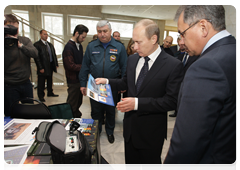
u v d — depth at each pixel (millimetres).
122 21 6672
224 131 453
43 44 3266
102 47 1667
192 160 437
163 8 5281
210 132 417
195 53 560
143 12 5879
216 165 467
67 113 1259
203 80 419
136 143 958
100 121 1906
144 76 960
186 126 429
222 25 474
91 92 963
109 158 1579
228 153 468
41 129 633
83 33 2012
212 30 483
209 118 405
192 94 428
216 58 424
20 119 997
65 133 670
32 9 5441
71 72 2041
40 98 3305
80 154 562
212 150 477
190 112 426
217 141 464
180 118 451
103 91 1123
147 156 982
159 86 901
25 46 1522
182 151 436
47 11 5566
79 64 2096
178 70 862
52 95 3762
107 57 1667
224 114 441
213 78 407
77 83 2088
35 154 681
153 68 906
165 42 2877
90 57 1719
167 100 855
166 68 880
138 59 1033
